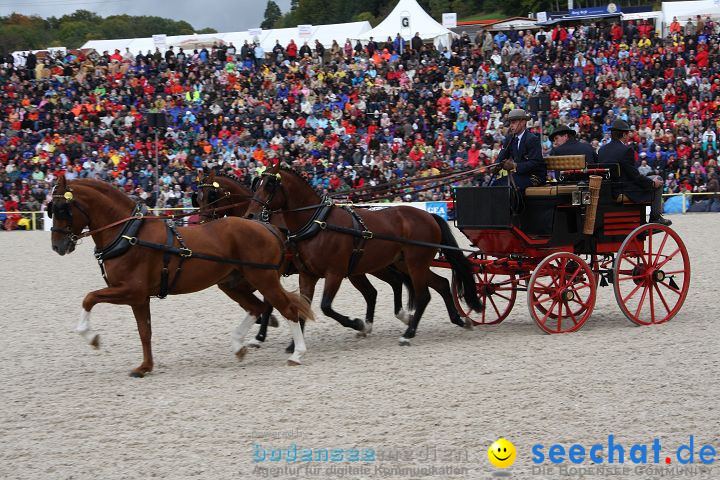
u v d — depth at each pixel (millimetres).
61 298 16375
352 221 11523
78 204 9969
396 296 12750
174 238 10172
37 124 36594
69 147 34156
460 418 7805
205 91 38094
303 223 11461
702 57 36562
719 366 9523
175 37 50719
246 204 12898
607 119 33250
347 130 34438
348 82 38656
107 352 11422
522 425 7562
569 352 10453
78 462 6977
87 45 51562
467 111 35281
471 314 13758
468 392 8672
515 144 12172
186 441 7406
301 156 32375
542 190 11766
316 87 37781
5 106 37562
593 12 51875
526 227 12047
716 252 20297
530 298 11500
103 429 7836
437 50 41062
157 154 29797
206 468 6734
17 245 27094
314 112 35812
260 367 10320
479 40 40062
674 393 8469
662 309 13609
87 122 36406
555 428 7465
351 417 7945
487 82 36625
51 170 33406
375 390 8883
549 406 8109
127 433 7684
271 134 34500
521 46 39281
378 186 12367
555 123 32938
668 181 31562
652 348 10547
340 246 11383
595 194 11906
